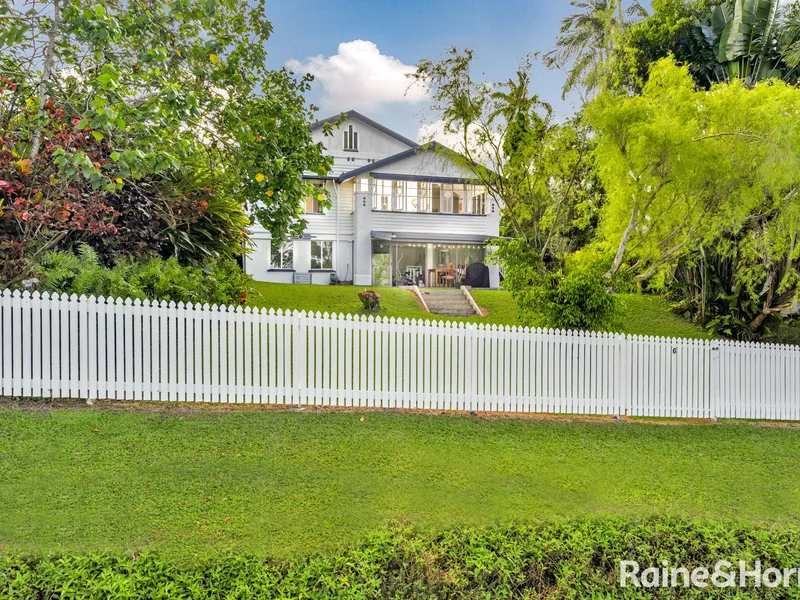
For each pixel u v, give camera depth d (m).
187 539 3.58
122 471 4.54
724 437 7.23
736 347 8.41
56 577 3.00
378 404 7.19
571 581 3.56
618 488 5.03
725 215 9.39
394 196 22.83
